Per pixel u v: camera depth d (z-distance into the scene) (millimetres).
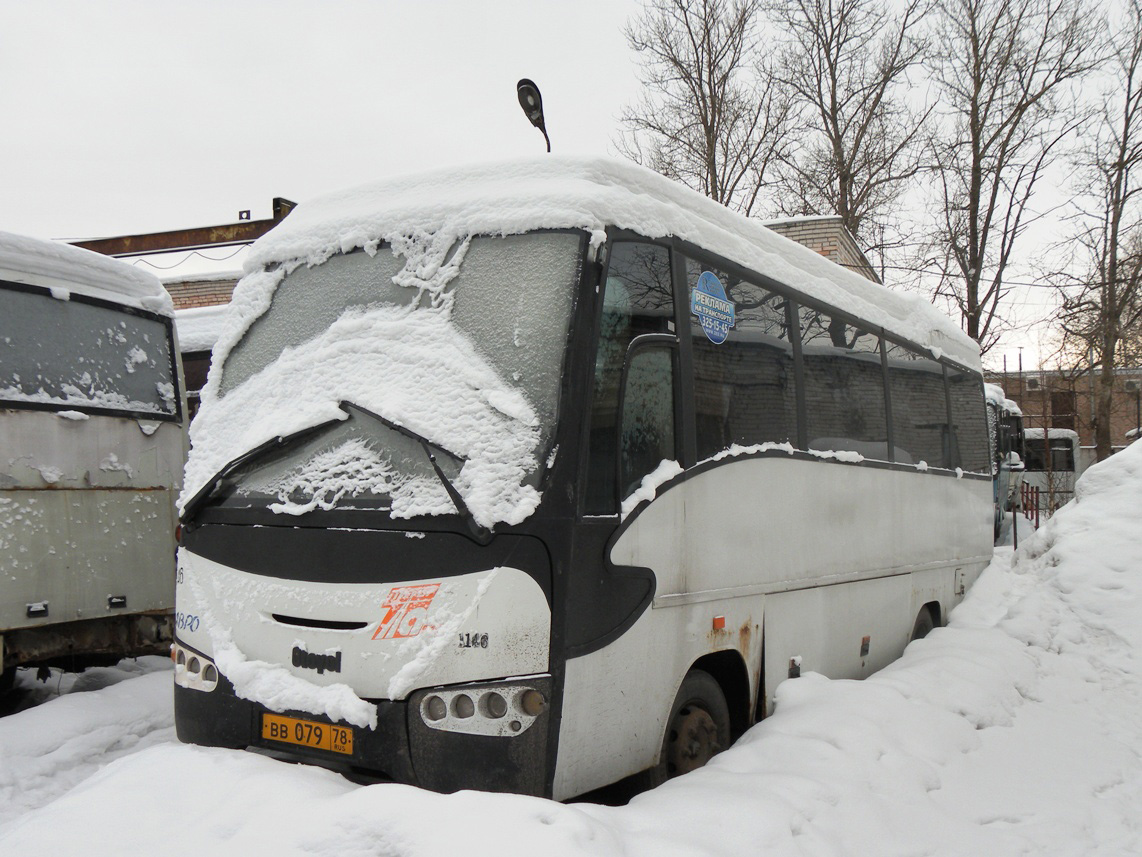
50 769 5492
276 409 4488
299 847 3270
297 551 4121
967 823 4621
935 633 8164
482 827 3180
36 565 6570
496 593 3680
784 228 18844
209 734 4223
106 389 7301
